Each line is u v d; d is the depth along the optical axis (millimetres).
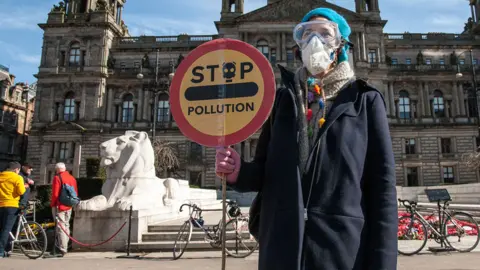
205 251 11227
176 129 60812
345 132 2438
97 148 60094
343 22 2881
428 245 11508
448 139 60031
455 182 58219
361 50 61094
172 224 12742
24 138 74312
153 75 63688
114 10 70188
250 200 42469
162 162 50938
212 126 2912
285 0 61594
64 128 60094
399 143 59781
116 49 66562
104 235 11844
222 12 64000
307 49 2695
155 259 10281
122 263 9742
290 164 2445
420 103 61906
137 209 12195
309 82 2740
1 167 67938
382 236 2266
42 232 11195
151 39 67750
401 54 66500
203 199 25375
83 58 64000
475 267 8867
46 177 59125
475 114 61031
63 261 10125
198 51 3084
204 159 59281
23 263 9852
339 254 2215
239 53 2982
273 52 61562
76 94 62312
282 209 2361
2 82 69312
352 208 2320
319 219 2301
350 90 2617
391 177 2391
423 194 34500
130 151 13227
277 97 2867
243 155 55719
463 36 68062
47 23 64000
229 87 2938
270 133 2908
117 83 63844
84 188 23531
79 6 67375
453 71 62062
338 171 2369
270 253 2322
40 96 62406
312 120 2645
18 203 11492
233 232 11367
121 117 63500
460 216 11844
